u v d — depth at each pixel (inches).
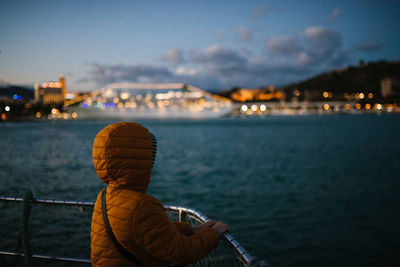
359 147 1675.7
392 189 662.5
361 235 390.0
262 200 581.6
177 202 574.6
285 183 757.3
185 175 888.3
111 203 57.4
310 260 325.7
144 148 58.9
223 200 585.3
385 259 325.1
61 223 206.2
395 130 3253.0
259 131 3476.9
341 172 909.8
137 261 55.4
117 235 54.7
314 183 749.3
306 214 482.6
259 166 1059.9
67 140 2329.0
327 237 384.5
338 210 504.7
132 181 57.9
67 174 865.5
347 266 313.3
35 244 204.4
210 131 3602.4
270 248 356.2
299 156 1330.0
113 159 56.7
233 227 427.5
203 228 63.1
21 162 1136.8
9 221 241.1
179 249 54.0
